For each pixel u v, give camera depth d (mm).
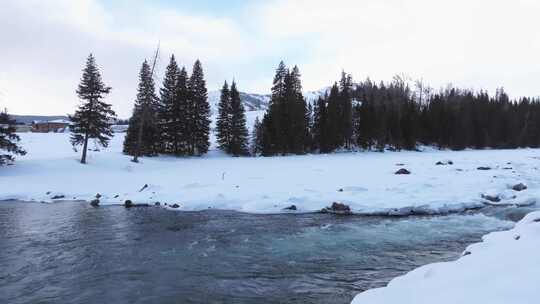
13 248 13547
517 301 5156
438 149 73062
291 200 21531
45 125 90500
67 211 20719
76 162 37250
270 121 61750
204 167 40281
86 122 38094
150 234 15617
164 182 29562
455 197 21891
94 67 38781
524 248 7707
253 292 9625
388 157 51625
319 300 9039
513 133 81000
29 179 29703
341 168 37375
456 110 80625
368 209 20047
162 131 52719
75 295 9555
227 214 19891
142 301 9164
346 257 12383
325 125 63750
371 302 6988
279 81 62625
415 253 12703
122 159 41938
